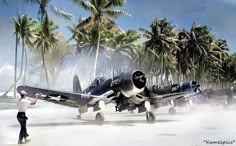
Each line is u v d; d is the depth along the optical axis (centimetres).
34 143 1015
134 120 2072
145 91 1850
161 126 1638
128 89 1644
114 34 6488
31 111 3177
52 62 6397
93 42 5425
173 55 7806
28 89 1633
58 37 6300
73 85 2483
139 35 6775
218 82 9831
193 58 7575
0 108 3394
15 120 1978
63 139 1119
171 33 6888
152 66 6938
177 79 8388
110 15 4222
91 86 1894
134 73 1644
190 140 1090
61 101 1838
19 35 5038
